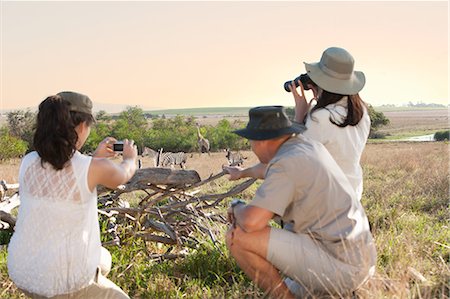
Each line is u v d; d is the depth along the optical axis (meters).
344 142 4.13
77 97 3.58
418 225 7.07
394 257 4.89
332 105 4.18
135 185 5.87
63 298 3.51
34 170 3.50
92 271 3.56
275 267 3.98
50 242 3.45
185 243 5.91
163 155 27.66
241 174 4.52
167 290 4.63
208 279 5.04
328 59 4.19
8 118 67.19
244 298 4.30
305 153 3.74
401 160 20.67
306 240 3.86
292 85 4.46
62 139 3.40
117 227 5.96
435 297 4.06
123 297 3.76
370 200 9.70
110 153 4.00
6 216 6.03
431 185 10.91
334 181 3.76
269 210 3.69
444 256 5.29
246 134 3.90
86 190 3.49
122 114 78.06
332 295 3.84
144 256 5.68
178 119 75.31
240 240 3.90
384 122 85.88
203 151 58.19
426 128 117.81
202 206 6.36
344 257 3.80
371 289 3.89
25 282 3.47
